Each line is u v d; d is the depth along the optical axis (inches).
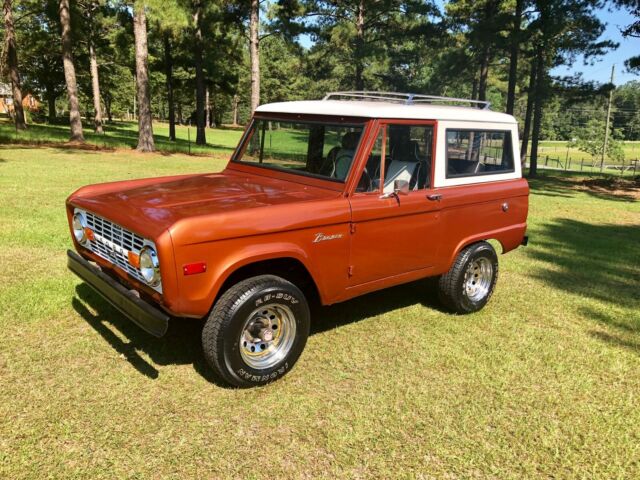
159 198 156.9
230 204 149.1
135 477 112.9
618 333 204.4
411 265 185.6
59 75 1749.5
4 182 442.0
